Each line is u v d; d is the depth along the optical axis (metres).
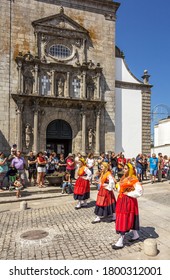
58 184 16.38
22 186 15.23
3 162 14.84
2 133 20.91
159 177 19.61
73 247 7.16
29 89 21.89
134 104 25.38
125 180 7.03
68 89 22.67
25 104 21.72
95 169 20.92
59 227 8.98
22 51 21.95
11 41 21.73
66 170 16.44
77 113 23.20
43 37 22.44
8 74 21.41
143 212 10.62
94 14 24.50
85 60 23.67
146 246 6.55
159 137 36.81
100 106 23.38
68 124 23.16
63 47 23.25
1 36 21.47
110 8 24.98
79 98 22.92
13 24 21.89
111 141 23.89
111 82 24.41
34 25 22.30
